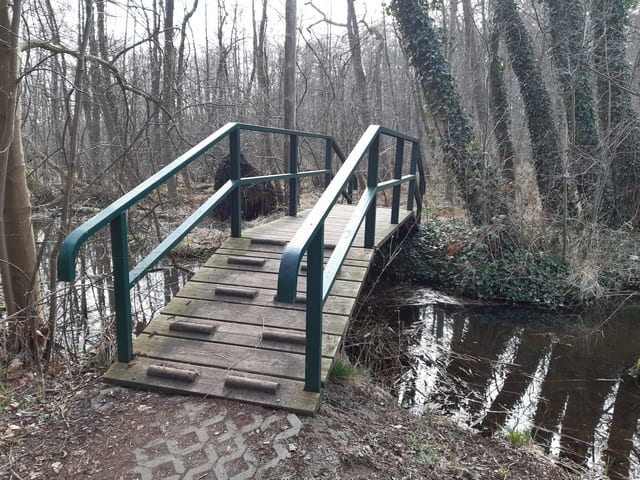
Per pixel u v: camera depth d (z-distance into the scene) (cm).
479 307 684
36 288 353
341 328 295
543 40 997
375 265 746
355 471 206
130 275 261
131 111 701
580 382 456
